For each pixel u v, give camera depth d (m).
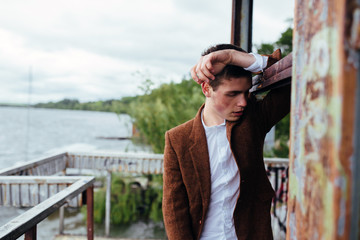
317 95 0.37
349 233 0.33
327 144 0.35
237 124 0.98
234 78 0.87
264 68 0.92
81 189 1.29
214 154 1.01
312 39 0.39
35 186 1.45
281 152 3.64
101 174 4.91
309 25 0.40
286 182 2.39
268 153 3.62
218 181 1.01
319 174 0.37
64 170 2.58
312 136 0.39
